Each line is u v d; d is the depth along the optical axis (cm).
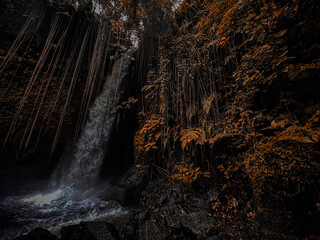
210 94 311
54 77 409
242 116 232
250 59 207
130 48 580
